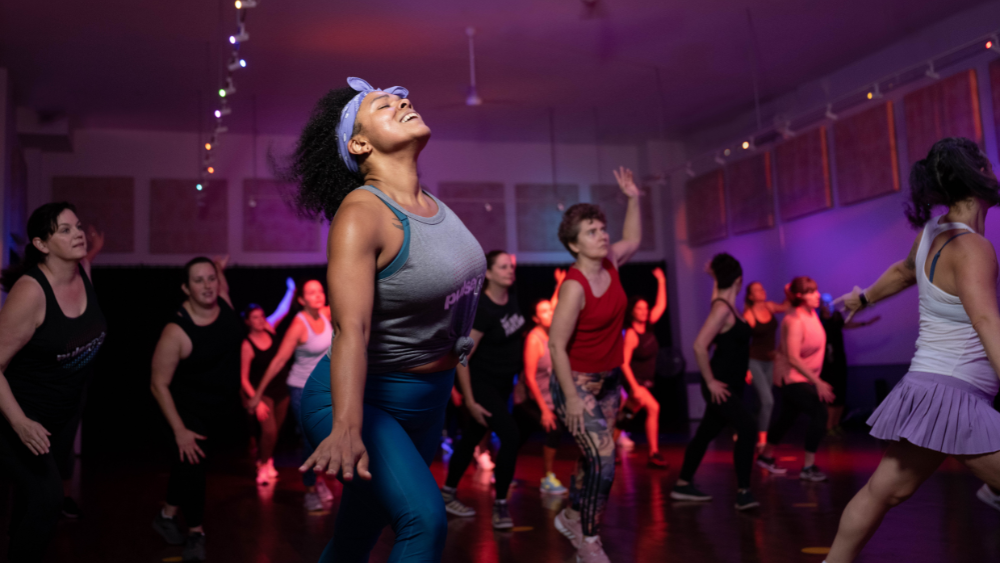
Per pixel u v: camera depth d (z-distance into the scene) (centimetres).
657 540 319
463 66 843
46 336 233
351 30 739
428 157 1136
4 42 736
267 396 559
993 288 173
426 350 147
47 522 227
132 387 994
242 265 1058
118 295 1004
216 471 674
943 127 741
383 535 360
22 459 225
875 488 186
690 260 1163
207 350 326
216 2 667
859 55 853
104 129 1027
